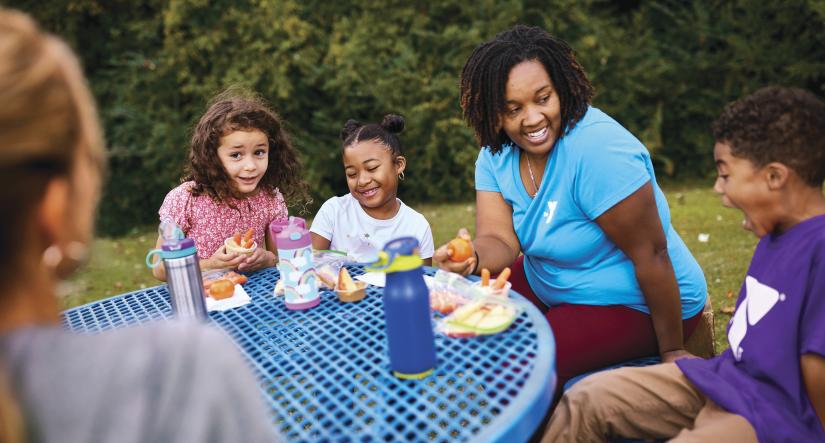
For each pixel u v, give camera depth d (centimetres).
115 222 730
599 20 718
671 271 195
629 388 166
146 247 636
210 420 71
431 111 679
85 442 67
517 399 115
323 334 155
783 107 146
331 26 712
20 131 65
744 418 147
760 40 709
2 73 65
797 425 145
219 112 247
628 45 718
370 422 118
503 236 223
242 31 677
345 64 671
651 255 194
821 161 146
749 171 150
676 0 773
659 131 705
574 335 201
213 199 261
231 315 173
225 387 73
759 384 152
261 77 681
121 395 68
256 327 164
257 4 692
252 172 250
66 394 67
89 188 74
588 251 206
